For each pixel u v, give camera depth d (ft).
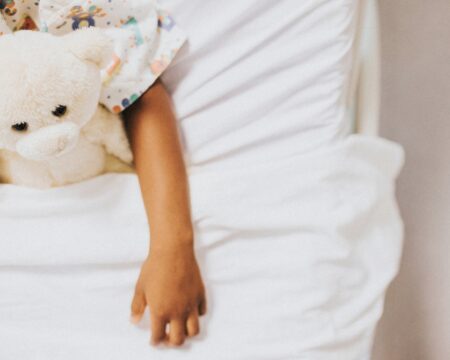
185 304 1.83
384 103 2.98
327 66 1.90
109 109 1.93
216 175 1.98
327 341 1.83
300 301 1.86
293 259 1.90
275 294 1.89
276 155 2.03
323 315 1.86
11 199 1.95
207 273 1.95
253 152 2.07
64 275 1.99
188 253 1.86
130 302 1.96
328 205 1.92
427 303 2.80
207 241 1.95
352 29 1.89
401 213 2.91
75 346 1.90
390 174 2.12
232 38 2.00
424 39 2.81
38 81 1.47
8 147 1.59
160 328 1.83
